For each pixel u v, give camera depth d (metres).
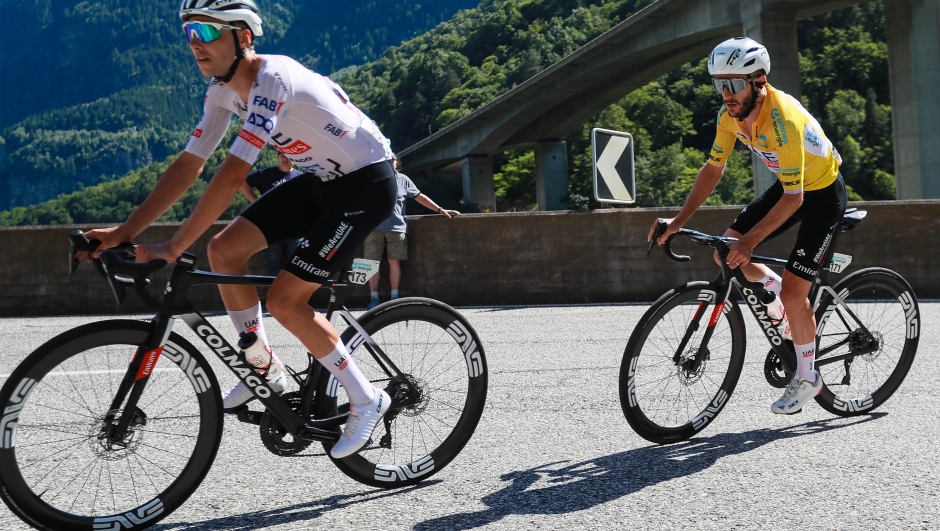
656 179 85.62
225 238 2.75
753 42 3.22
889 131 78.81
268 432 2.69
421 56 148.00
